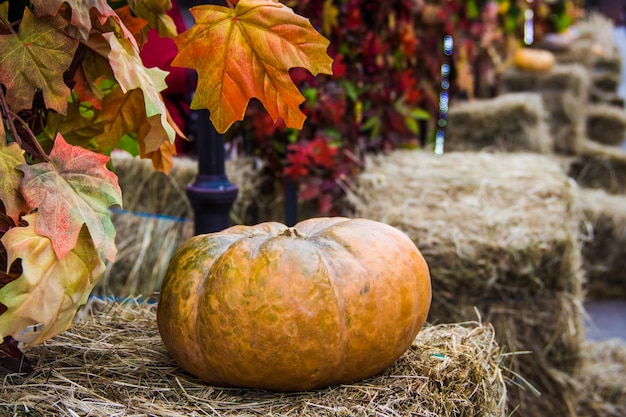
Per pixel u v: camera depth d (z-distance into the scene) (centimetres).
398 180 429
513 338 387
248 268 285
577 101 668
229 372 289
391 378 300
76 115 304
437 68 509
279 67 285
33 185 238
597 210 545
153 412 264
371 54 437
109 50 279
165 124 291
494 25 625
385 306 296
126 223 424
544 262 388
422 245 382
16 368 289
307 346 281
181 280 297
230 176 429
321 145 416
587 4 1220
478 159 464
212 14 286
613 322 514
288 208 423
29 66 256
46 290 236
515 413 391
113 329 317
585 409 416
